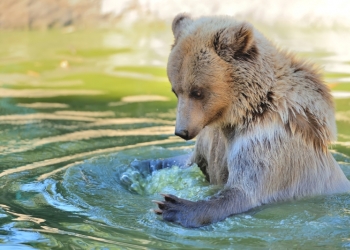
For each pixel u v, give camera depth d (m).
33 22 28.59
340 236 9.19
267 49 10.56
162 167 12.49
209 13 29.42
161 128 14.98
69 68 21.67
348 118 15.53
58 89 18.83
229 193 10.20
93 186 11.23
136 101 17.47
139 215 9.95
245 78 10.13
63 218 9.65
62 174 11.71
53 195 10.65
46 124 15.12
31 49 24.69
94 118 15.73
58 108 16.67
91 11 29.39
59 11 28.98
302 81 10.70
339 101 16.92
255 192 10.27
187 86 10.11
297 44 24.64
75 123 15.25
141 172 12.22
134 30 28.70
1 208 10.01
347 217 9.95
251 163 10.34
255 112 10.39
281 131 10.39
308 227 9.53
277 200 10.53
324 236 9.20
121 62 22.62
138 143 13.83
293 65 10.80
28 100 17.48
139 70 21.42
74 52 24.23
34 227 9.23
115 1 29.59
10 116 15.85
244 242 8.97
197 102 10.20
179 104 10.28
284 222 9.75
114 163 12.51
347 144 13.76
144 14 29.67
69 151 13.15
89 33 27.92
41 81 19.91
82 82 19.75
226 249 8.66
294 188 10.66
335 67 20.72
